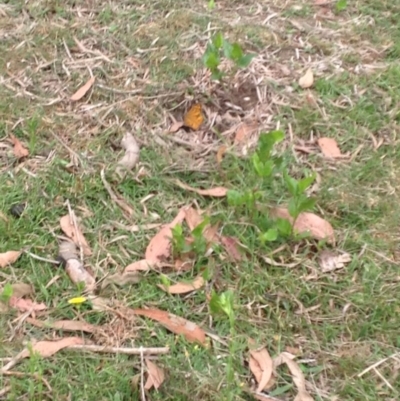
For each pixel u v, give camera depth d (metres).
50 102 1.59
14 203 1.41
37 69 1.66
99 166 1.48
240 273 1.33
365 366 1.23
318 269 1.35
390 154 1.53
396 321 1.29
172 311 1.29
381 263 1.36
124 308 1.28
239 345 1.25
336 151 1.53
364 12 1.85
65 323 1.26
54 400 1.18
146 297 1.30
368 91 1.65
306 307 1.30
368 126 1.58
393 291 1.32
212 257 1.35
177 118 1.59
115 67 1.67
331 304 1.31
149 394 1.19
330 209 1.43
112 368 1.21
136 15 1.79
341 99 1.63
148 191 1.45
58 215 1.41
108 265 1.34
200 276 1.32
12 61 1.66
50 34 1.72
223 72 1.65
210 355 1.23
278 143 1.54
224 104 1.61
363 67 1.71
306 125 1.57
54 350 1.23
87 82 1.63
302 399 1.20
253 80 1.65
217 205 1.43
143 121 1.57
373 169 1.50
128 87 1.63
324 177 1.49
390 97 1.64
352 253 1.38
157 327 1.26
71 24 1.76
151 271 1.33
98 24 1.77
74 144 1.52
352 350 1.25
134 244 1.37
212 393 1.19
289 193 1.45
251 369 1.22
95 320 1.27
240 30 1.76
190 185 1.46
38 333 1.25
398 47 1.75
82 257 1.35
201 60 1.69
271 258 1.35
